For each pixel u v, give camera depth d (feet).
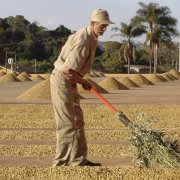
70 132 23.58
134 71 332.80
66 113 23.39
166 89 125.18
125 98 85.35
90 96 83.46
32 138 37.01
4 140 36.09
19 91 109.70
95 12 23.21
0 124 46.47
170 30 251.39
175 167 21.62
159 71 343.67
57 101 23.32
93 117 52.37
